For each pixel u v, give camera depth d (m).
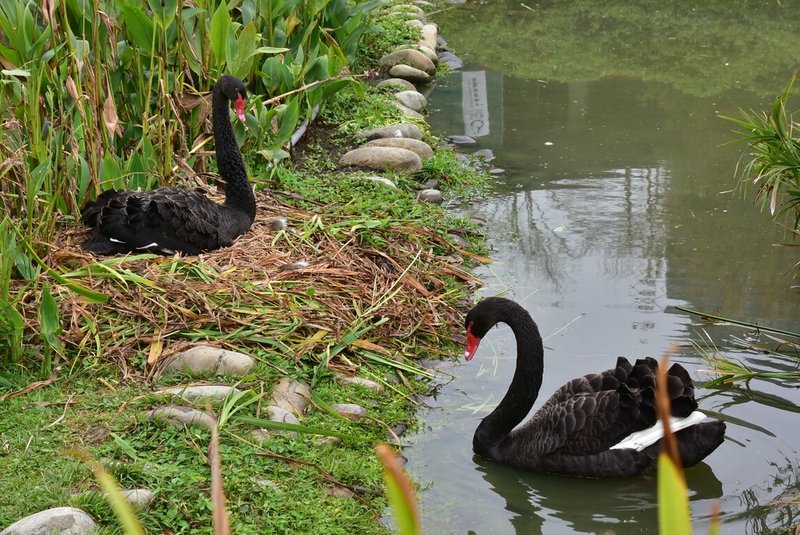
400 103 8.80
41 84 5.38
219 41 6.43
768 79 9.81
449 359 4.92
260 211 6.03
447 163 7.47
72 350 4.39
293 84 7.34
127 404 4.04
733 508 3.72
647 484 3.91
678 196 7.08
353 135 7.87
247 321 4.68
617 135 8.40
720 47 11.08
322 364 4.50
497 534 3.61
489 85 9.91
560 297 5.56
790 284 5.69
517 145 8.24
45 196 5.16
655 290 5.64
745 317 5.27
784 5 12.90
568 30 12.12
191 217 5.18
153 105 6.42
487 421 4.12
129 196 5.11
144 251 5.13
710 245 6.27
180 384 4.21
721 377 4.61
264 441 3.89
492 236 6.46
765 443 4.14
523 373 4.02
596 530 3.65
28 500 3.34
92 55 5.87
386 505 3.69
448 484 3.91
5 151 5.02
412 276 5.48
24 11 5.31
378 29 8.64
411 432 4.28
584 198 7.09
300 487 3.67
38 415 3.92
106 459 3.62
